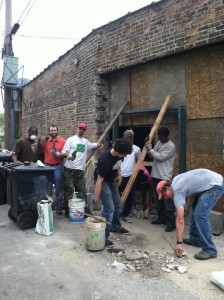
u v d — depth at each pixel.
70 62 9.22
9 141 11.77
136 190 6.62
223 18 4.86
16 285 3.49
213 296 3.26
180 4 5.53
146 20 6.24
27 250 4.46
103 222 4.45
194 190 4.02
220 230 5.00
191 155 5.71
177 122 5.99
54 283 3.53
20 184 5.34
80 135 6.10
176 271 3.81
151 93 6.48
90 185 7.51
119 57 6.98
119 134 7.55
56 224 5.68
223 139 5.16
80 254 4.32
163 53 5.89
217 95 5.23
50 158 6.38
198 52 5.50
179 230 4.03
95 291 3.36
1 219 6.05
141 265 3.96
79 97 8.63
